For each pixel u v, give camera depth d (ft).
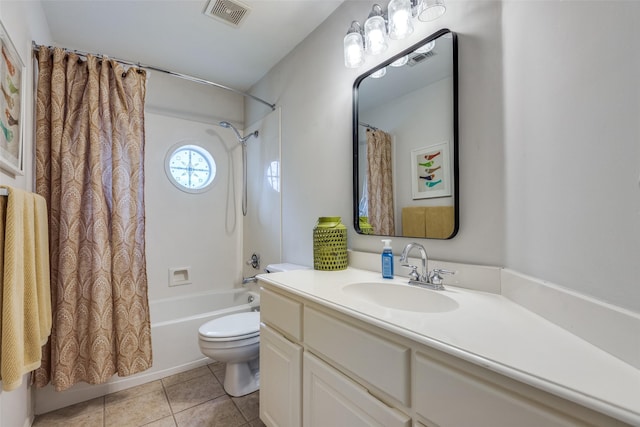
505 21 3.14
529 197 2.72
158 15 5.71
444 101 3.80
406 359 2.35
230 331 5.42
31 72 4.82
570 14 2.17
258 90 8.50
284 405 3.86
